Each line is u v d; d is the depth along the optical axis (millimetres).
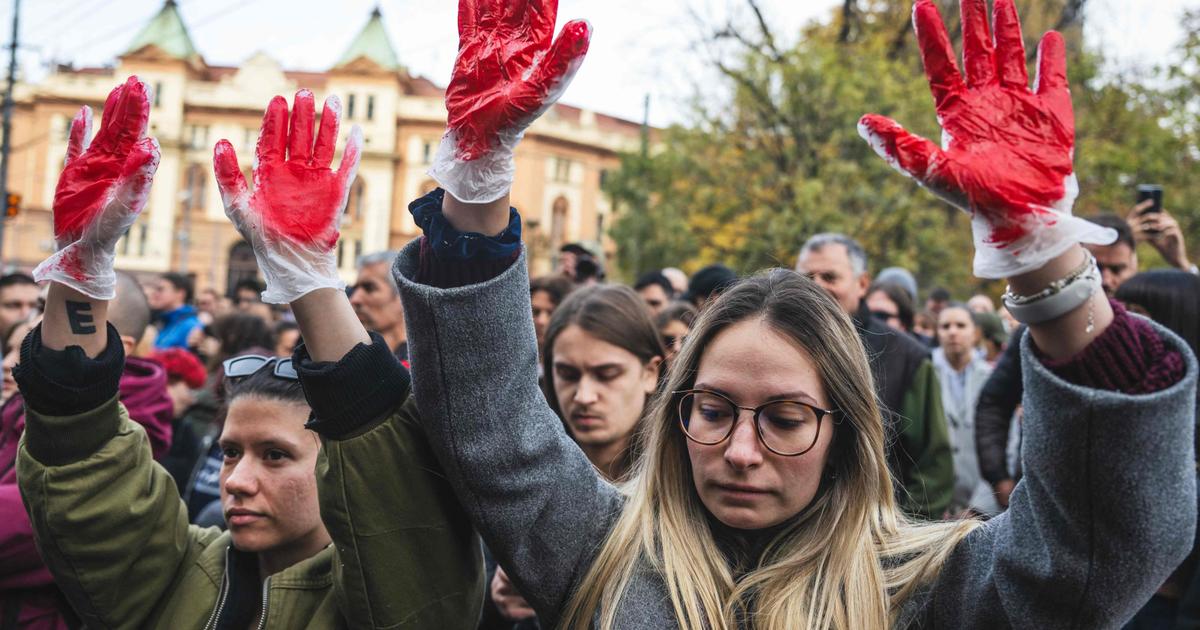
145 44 53406
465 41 1526
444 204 1569
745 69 15648
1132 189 15258
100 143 1732
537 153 55875
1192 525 1329
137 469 1932
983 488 5062
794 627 1561
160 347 7391
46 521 1831
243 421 1955
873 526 1676
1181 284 3020
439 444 1609
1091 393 1277
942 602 1564
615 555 1671
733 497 1610
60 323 1782
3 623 2379
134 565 1942
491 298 1557
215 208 54062
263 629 1885
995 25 1393
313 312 1615
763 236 15156
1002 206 1307
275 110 1651
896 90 15125
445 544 1689
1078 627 1389
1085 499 1312
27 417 1814
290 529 1944
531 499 1647
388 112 55156
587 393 2953
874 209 14469
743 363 1624
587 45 1435
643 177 20734
